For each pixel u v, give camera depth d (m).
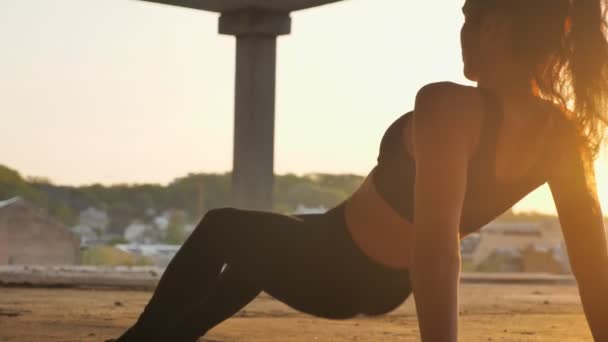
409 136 2.82
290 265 3.01
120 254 85.06
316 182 138.75
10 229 81.00
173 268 3.07
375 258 2.94
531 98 2.74
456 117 2.54
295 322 8.59
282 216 3.08
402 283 3.00
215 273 3.10
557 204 2.97
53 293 13.42
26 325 7.60
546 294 18.11
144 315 3.06
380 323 8.76
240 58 28.47
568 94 2.79
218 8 28.09
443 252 2.46
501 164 2.68
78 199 194.00
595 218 2.95
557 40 2.71
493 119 2.60
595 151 2.84
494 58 2.75
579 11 2.71
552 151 2.82
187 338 3.31
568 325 9.30
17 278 17.33
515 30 2.71
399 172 2.86
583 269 3.00
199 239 3.07
